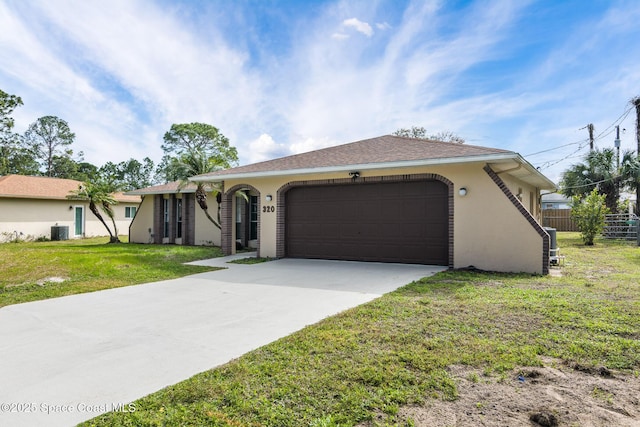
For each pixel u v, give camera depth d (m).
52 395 3.01
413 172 10.06
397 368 3.33
